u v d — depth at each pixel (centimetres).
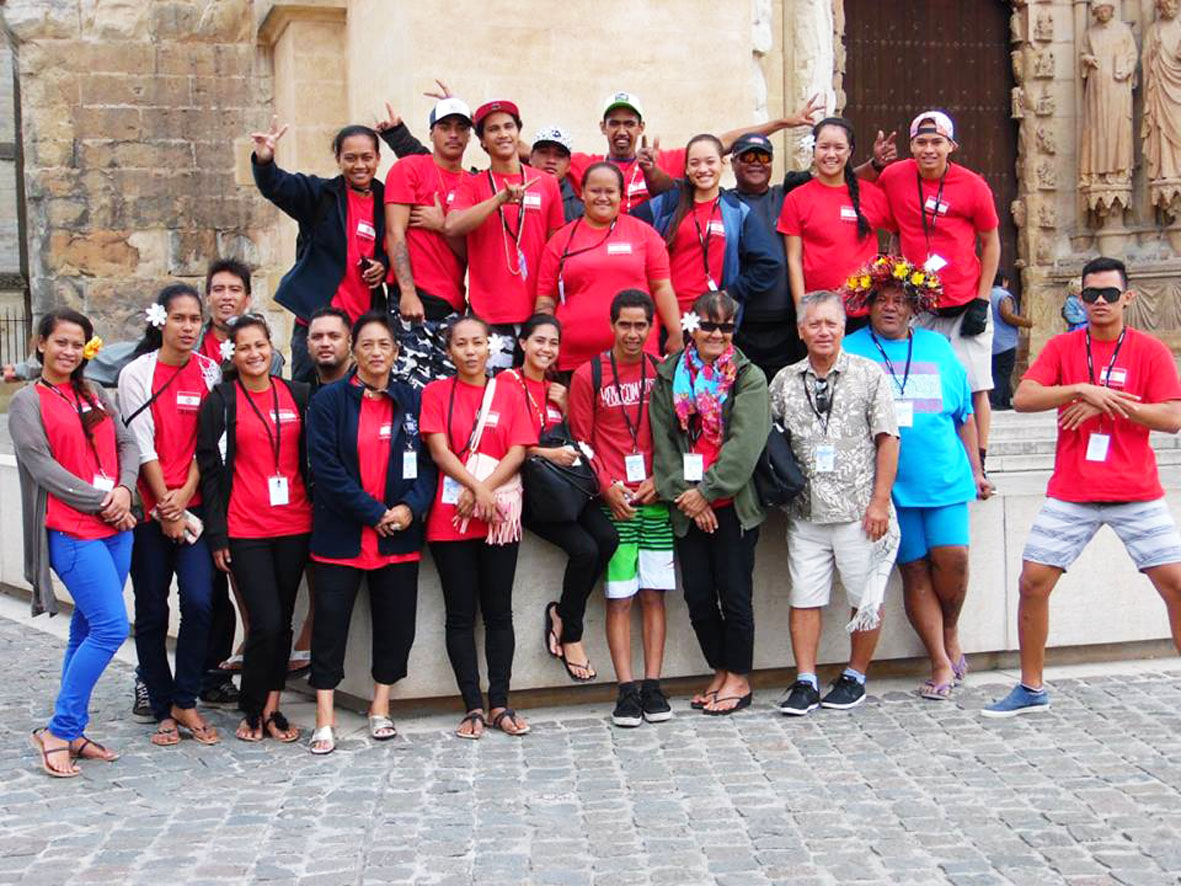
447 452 659
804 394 689
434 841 514
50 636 922
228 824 537
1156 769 587
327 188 748
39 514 612
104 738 667
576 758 619
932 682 723
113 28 1481
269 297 1535
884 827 522
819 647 747
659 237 737
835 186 768
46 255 1480
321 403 649
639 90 1195
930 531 708
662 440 680
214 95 1511
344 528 645
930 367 708
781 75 1469
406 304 729
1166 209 1759
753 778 584
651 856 496
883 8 1803
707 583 695
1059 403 657
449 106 743
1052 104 1828
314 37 1389
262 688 658
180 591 659
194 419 670
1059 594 778
